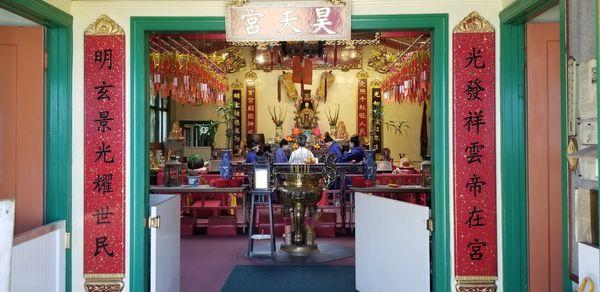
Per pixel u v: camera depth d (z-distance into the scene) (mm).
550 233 3008
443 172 3102
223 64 11797
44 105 3066
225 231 6785
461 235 3100
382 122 14234
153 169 8234
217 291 4215
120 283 3143
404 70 8125
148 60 3275
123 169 3141
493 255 3102
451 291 3102
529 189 3018
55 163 3078
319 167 5668
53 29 3086
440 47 3113
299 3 3096
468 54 3107
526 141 3033
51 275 2891
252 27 3098
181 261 5285
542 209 3014
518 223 3033
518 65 3053
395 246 3467
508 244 3037
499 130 3104
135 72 3135
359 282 4105
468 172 3102
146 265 3211
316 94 14422
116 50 3139
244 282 4480
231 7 3092
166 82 7004
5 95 3049
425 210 3074
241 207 7031
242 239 6484
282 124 14484
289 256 5457
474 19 3113
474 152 3100
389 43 12211
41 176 3051
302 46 6293
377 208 3750
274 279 4574
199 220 7305
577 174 2162
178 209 3854
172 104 13648
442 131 3105
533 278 3010
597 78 1938
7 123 3047
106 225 3145
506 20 2994
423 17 3121
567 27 2236
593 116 2027
